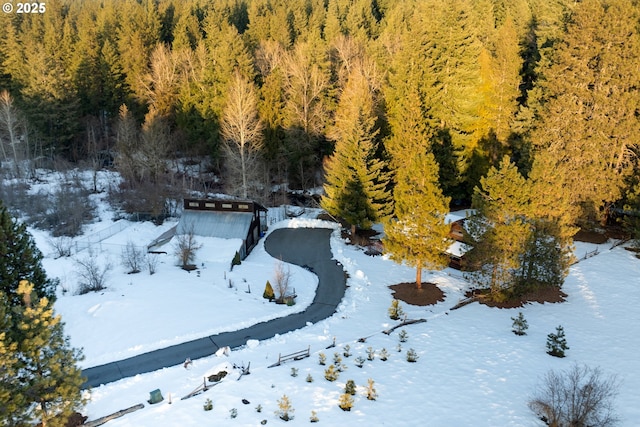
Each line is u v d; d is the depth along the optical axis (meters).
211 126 56.09
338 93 54.72
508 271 29.56
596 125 38.09
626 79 37.22
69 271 35.06
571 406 18.31
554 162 30.12
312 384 21.12
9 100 57.25
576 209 37.66
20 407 15.10
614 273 33.31
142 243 42.06
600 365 22.69
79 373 16.94
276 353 24.11
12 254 21.28
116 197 50.81
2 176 52.44
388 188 44.50
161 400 19.94
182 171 57.78
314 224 47.22
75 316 27.52
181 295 30.45
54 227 44.81
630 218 38.19
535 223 29.14
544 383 21.22
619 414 18.97
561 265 29.34
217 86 56.78
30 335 15.66
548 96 43.16
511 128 46.09
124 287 31.50
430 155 29.62
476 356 23.86
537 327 26.88
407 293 31.56
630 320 27.02
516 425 18.56
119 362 23.48
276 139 54.06
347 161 41.28
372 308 29.61
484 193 29.97
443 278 34.12
